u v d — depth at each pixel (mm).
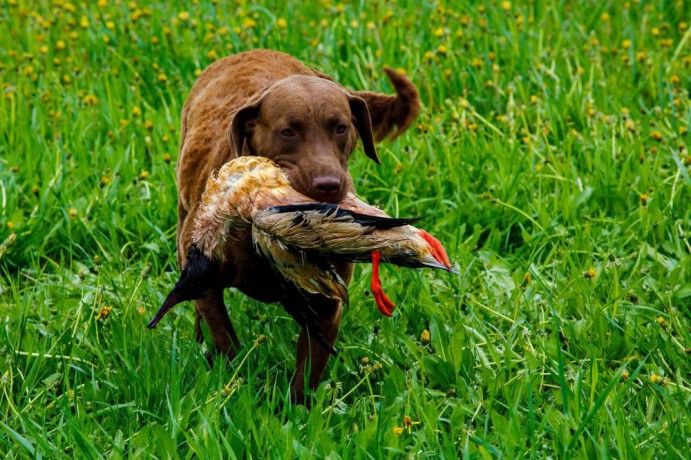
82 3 23859
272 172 9852
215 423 9602
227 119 12281
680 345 11609
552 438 9875
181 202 12602
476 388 11070
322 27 22500
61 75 20922
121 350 11461
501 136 17781
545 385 11109
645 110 18500
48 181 15836
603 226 15023
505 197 15477
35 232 14766
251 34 21656
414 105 12898
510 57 20391
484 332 11953
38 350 11594
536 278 12750
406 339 11578
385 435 9672
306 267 9602
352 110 11234
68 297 13508
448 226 15141
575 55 20344
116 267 14492
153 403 10570
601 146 16734
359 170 16234
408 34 21641
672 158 16609
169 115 18234
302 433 10164
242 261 10430
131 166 16656
